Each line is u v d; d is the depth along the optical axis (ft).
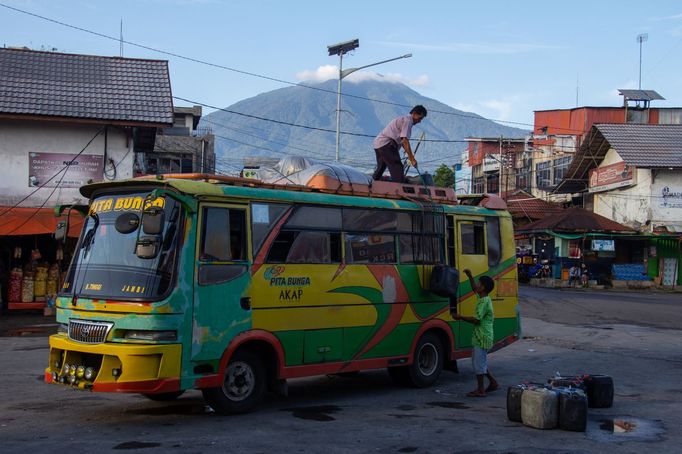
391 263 37.70
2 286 73.56
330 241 34.73
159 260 27.94
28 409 31.22
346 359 34.78
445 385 40.42
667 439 27.73
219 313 29.25
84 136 75.72
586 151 153.38
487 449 25.34
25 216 71.56
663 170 137.28
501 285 44.09
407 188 40.37
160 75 87.56
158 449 24.00
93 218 31.01
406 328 38.14
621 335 66.69
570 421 28.76
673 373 45.55
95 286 28.91
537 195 184.14
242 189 31.22
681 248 138.51
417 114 42.73
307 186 35.81
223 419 29.45
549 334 67.46
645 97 177.06
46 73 82.38
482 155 213.87
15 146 73.87
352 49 116.26
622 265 140.26
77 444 24.57
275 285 31.65
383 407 33.40
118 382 26.53
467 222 42.65
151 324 27.12
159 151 131.75
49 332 61.52
